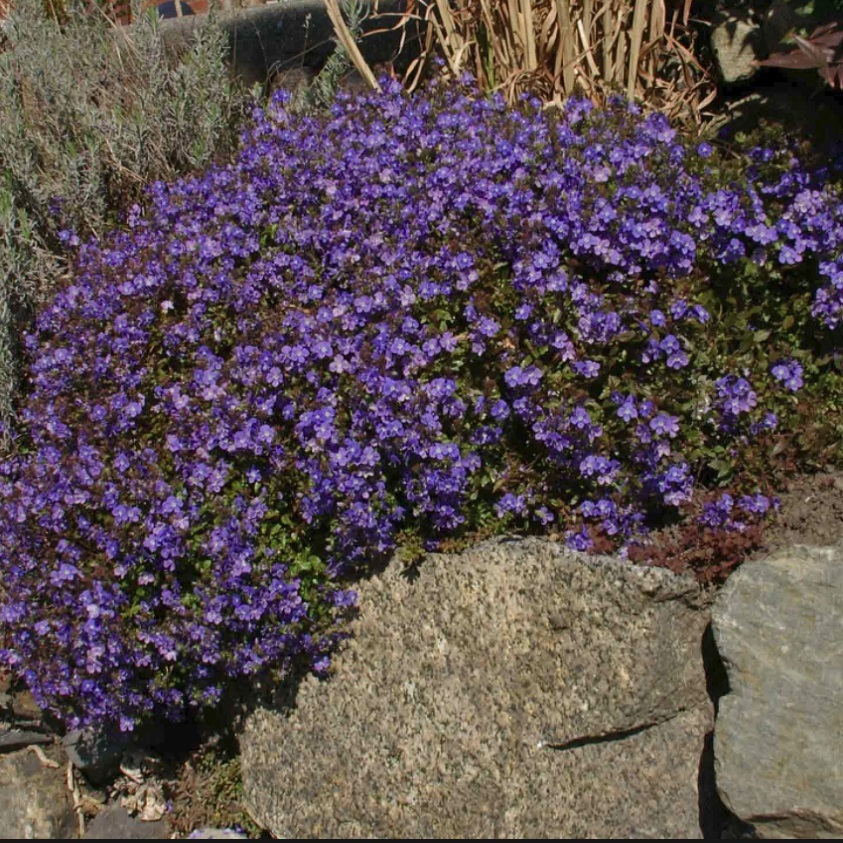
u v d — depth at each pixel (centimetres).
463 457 78
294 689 81
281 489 79
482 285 81
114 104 102
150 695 82
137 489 79
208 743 87
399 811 77
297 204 86
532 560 77
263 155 88
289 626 78
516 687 77
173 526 78
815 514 78
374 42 108
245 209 85
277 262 83
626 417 77
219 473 79
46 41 102
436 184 84
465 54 101
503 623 77
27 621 81
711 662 76
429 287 80
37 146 99
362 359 79
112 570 79
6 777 85
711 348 79
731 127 95
